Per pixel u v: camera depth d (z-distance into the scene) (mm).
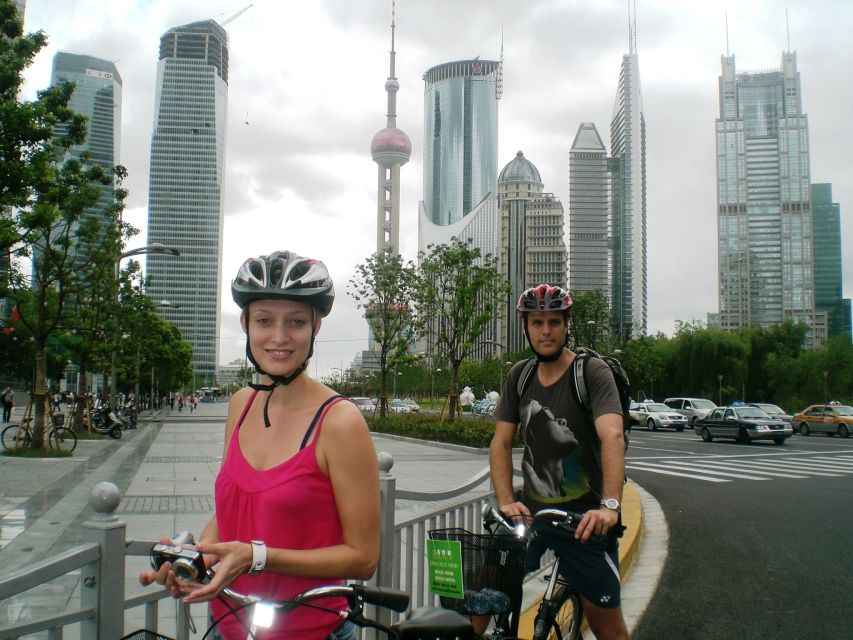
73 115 15969
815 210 190875
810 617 5363
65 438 23578
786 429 26375
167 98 156375
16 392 66688
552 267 131125
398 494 3727
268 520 1782
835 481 14422
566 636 3250
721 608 5594
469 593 2711
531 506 3303
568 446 3174
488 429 21016
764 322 158625
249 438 1927
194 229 151500
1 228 14219
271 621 1676
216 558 1597
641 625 5176
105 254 20250
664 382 63281
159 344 51094
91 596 2191
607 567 3023
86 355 23750
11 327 21156
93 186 17156
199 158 154000
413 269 30016
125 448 20750
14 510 9383
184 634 2490
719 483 14094
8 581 1883
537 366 3385
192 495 11133
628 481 13742
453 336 25734
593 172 154250
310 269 1981
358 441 1834
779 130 164750
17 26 14117
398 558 3787
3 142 13742
